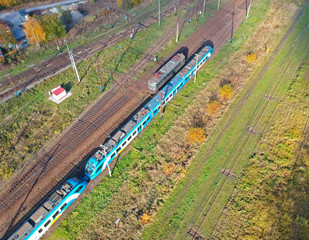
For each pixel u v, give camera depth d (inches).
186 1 3695.9
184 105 2085.4
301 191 1531.7
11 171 1621.6
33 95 2158.0
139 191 1536.7
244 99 2149.4
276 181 1587.1
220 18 3253.0
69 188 1437.0
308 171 1632.6
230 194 1533.0
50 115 2000.5
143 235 1360.7
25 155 1718.8
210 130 1894.7
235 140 1835.6
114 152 1651.1
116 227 1387.8
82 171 1640.0
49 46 2709.2
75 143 1802.4
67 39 2832.2
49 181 1584.6
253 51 2679.6
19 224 1391.5
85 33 2957.7
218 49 2716.5
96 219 1419.8
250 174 1631.4
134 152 1748.3
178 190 1555.1
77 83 2284.7
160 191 1541.6
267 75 2388.0
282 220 1411.2
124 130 1721.2
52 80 2300.7
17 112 2014.0
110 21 3208.7
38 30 2561.5
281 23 3132.4
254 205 1477.6
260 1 3622.0
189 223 1411.2
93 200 1499.8
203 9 3319.4
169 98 2071.9
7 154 1723.7
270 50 2696.9
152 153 1740.9
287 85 2278.5
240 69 2450.8
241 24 3127.5
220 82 2300.7
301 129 1900.8
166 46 2746.1
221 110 2042.3
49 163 1679.4
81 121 1956.2
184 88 2242.9
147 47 2736.2
